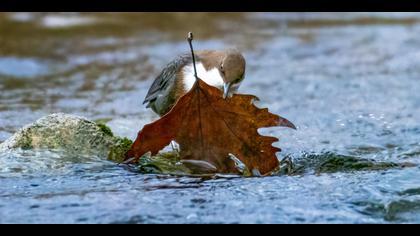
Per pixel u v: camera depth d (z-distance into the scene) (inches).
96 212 324.8
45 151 397.1
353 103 590.2
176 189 356.2
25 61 724.0
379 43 825.5
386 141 483.2
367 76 681.6
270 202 339.0
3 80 664.4
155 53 767.1
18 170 379.6
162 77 497.7
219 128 378.6
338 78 677.3
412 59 745.6
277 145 469.7
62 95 617.6
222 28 890.7
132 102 597.3
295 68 719.1
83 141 404.2
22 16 895.1
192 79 473.4
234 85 461.4
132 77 682.2
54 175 376.2
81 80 671.8
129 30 866.8
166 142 382.0
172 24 900.0
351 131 510.6
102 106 581.6
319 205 336.5
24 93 621.3
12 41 794.2
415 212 333.1
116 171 384.8
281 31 887.1
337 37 861.2
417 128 514.3
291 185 364.2
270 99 605.9
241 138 379.6
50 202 337.1
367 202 340.8
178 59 486.0
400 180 372.2
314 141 482.3
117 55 759.7
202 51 487.2
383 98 604.1
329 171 395.5
